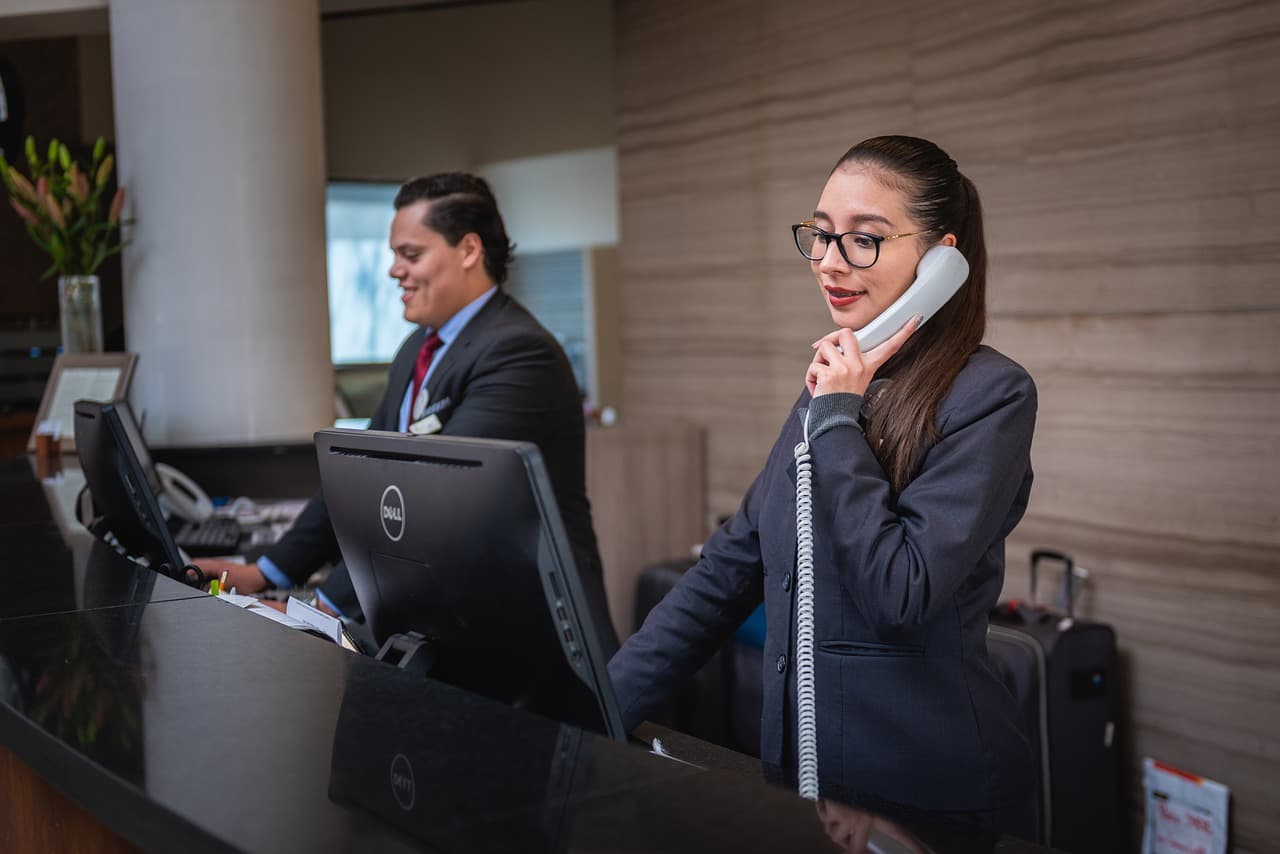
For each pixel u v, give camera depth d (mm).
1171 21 3012
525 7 6352
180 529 3191
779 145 4465
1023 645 3090
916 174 1494
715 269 4844
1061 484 3391
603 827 813
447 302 2609
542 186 6523
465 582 1136
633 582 4844
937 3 3736
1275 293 2814
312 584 2682
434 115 6668
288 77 3982
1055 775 3096
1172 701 3117
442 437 1156
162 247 3926
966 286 1547
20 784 1392
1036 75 3402
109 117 7199
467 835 793
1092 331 3281
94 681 1164
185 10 3871
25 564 1852
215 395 3924
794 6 4348
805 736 1479
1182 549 3066
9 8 4281
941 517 1377
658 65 5082
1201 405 2998
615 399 6715
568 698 1126
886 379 1523
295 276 4008
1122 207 3176
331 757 940
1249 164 2852
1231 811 2977
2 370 6969
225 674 1182
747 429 4742
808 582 1480
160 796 857
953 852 894
